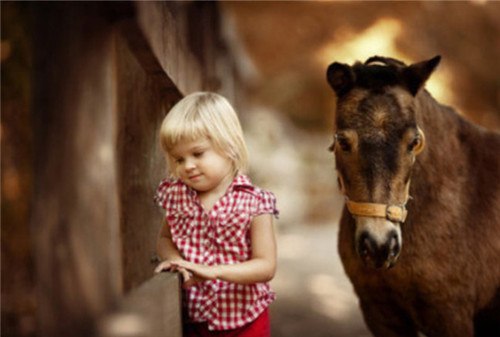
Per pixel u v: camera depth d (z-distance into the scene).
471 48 13.27
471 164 3.14
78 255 1.27
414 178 2.90
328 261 9.98
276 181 14.16
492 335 3.31
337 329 6.02
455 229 2.95
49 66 1.26
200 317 2.02
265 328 2.04
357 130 2.58
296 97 19.02
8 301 1.25
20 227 1.26
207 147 1.93
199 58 4.12
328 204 16.50
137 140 2.11
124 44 1.85
